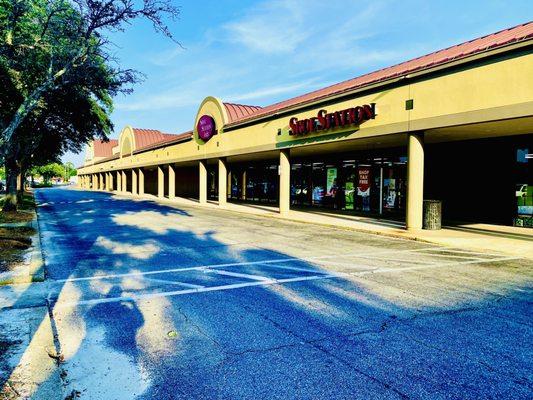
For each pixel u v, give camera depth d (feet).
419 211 48.62
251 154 85.15
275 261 32.35
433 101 43.83
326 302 21.39
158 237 46.11
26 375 13.69
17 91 55.67
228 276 27.32
